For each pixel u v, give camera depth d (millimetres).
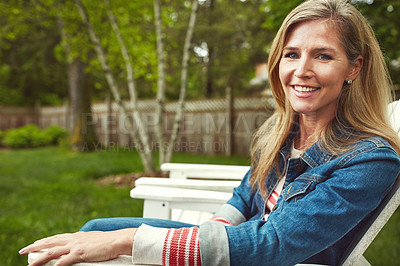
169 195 1376
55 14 5809
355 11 929
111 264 798
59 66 13555
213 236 798
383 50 1164
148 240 810
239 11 11164
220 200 1380
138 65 6137
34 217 3479
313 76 911
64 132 12602
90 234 875
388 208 823
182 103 5156
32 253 835
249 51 11430
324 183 841
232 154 8219
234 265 780
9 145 11609
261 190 1164
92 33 5262
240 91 12859
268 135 1246
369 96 958
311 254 805
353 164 840
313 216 794
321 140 967
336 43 896
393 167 824
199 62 12633
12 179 5535
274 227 809
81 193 4445
